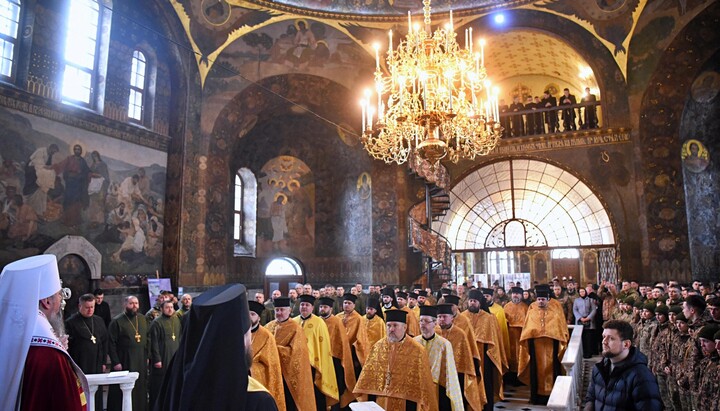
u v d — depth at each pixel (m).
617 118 19.80
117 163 16.97
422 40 11.84
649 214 18.84
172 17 18.27
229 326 2.32
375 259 21.61
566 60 22.02
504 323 12.06
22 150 14.34
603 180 20.11
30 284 3.00
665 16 18.48
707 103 19.20
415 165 17.52
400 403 6.27
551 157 20.91
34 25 14.92
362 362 9.30
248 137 23.00
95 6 17.14
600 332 15.15
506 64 24.02
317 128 23.73
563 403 5.53
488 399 9.36
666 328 8.30
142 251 17.53
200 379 2.23
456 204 23.27
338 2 20.03
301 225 23.89
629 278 19.30
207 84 19.55
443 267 20.34
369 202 22.48
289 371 7.09
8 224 13.89
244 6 19.23
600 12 19.11
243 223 23.17
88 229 15.88
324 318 9.05
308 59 20.69
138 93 18.38
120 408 8.60
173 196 18.45
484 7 20.00
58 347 3.00
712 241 18.77
